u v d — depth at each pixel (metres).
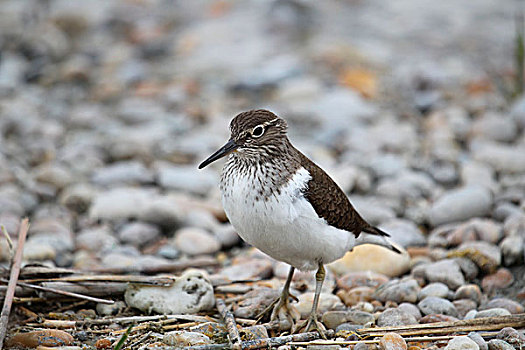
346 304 9.72
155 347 8.01
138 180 13.77
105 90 18.45
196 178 13.74
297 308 9.38
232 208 8.33
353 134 15.48
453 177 13.74
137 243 11.84
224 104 17.55
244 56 20.28
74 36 22.42
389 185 13.23
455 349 7.92
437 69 18.89
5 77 18.73
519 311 9.18
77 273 9.57
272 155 8.27
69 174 13.70
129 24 23.25
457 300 9.59
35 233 11.59
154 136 15.48
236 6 24.12
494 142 15.09
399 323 8.87
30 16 22.47
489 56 20.45
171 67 20.17
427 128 16.12
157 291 9.19
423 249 11.16
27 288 9.06
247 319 9.16
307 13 23.41
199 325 8.72
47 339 8.15
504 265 10.55
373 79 18.56
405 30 22.56
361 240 9.39
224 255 11.71
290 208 8.08
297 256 8.50
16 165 14.14
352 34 21.94
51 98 18.05
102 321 8.78
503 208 11.95
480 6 25.11
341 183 13.31
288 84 18.14
